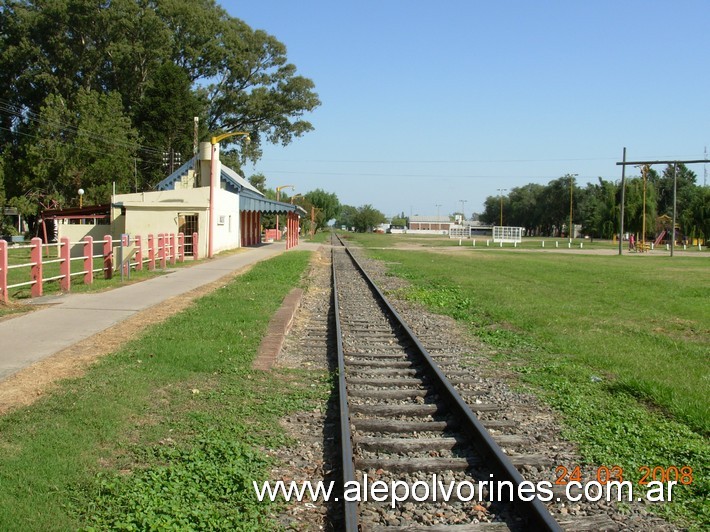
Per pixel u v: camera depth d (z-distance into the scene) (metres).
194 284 18.50
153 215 30.83
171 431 6.41
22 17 60.47
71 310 12.92
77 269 25.50
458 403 7.26
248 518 4.79
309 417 7.22
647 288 22.14
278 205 46.91
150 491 5.00
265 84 73.44
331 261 37.59
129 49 59.97
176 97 62.22
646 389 8.23
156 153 61.97
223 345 10.06
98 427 6.19
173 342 10.02
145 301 14.48
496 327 13.80
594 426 7.02
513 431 6.93
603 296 19.44
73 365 8.42
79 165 51.59
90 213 37.28
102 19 59.44
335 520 4.85
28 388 7.31
